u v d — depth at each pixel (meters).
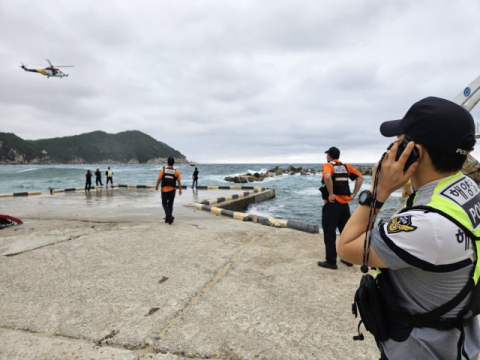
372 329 0.92
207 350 2.08
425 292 0.81
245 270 3.71
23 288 3.13
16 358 1.98
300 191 23.66
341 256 0.95
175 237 5.44
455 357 0.80
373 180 0.91
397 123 1.33
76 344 2.15
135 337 2.22
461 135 0.78
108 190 18.70
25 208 9.96
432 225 0.75
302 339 2.23
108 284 3.24
